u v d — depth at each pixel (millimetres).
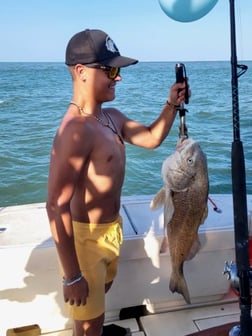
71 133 1762
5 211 2793
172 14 1910
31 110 17891
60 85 35344
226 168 8133
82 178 1887
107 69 1843
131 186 7402
